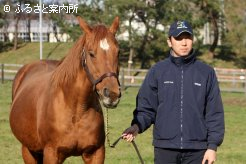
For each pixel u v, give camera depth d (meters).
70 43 50.00
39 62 7.86
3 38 61.44
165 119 4.89
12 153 10.33
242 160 9.98
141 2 36.38
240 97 23.53
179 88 4.84
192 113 4.82
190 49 4.85
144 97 5.04
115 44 5.23
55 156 5.86
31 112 6.31
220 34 45.22
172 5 37.44
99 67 5.15
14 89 7.80
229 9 40.22
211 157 4.77
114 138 12.27
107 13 36.72
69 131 5.70
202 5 39.22
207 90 4.85
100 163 5.91
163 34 38.25
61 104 5.73
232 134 13.49
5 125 14.18
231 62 42.69
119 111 17.47
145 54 41.28
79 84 5.58
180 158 4.95
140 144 11.55
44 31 61.88
